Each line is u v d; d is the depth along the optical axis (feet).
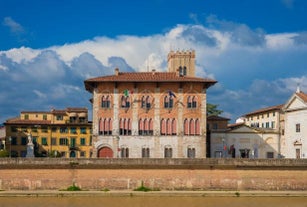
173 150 302.25
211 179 238.07
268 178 239.71
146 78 308.60
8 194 223.71
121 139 302.04
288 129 297.33
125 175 236.84
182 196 226.79
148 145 302.04
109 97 305.12
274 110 367.66
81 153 399.44
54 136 398.83
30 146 304.50
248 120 433.89
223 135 322.75
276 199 223.10
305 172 241.35
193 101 305.73
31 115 433.48
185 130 304.09
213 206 206.59
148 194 226.58
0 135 446.19
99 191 230.89
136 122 303.48
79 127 400.88
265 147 324.19
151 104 304.71
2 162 232.94
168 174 237.66
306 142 279.90
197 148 302.66
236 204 211.00
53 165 235.40
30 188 233.55
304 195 230.27
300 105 286.25
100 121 304.09
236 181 238.68
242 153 322.75
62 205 205.57
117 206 204.64
